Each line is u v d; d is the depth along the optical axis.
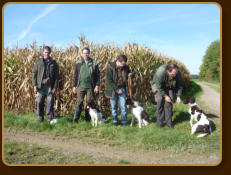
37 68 5.56
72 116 6.30
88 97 5.58
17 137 4.44
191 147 4.04
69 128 5.17
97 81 5.65
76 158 3.42
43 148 3.84
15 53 7.45
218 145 4.13
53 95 5.77
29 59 6.73
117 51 7.60
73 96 6.62
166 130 4.98
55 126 5.27
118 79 5.42
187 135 4.69
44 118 6.08
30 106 6.91
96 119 5.42
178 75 5.17
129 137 4.59
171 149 3.96
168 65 4.99
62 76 6.75
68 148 3.93
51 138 4.52
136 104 5.41
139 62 8.01
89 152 3.75
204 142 4.34
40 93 5.65
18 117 5.94
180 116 6.37
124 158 3.51
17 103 7.11
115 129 5.07
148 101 8.48
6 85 7.12
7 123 5.37
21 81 6.95
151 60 8.87
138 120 5.45
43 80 5.57
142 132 4.84
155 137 4.43
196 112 5.10
